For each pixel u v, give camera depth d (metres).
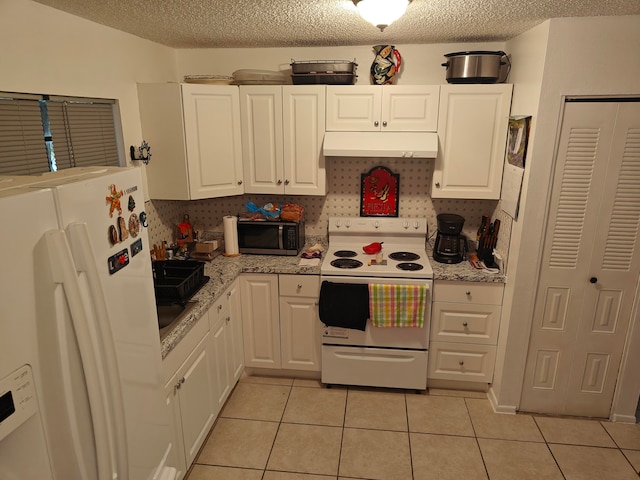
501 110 2.76
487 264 2.88
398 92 2.82
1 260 0.86
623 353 2.60
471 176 2.90
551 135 2.30
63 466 1.05
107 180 1.24
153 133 2.77
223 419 2.73
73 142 2.18
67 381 1.04
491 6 1.96
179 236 3.30
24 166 1.88
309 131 2.96
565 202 2.40
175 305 2.27
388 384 2.96
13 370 0.90
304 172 3.04
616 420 2.71
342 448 2.50
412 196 3.29
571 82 2.22
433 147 2.78
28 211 0.93
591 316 2.57
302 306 2.94
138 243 1.43
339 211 3.39
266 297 2.95
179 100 2.69
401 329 2.82
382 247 3.27
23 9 1.81
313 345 3.01
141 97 2.71
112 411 1.17
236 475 2.31
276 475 2.31
